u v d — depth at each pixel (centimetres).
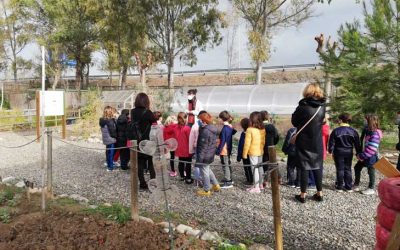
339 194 733
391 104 1198
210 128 711
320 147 662
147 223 526
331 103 1291
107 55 3984
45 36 3744
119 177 888
